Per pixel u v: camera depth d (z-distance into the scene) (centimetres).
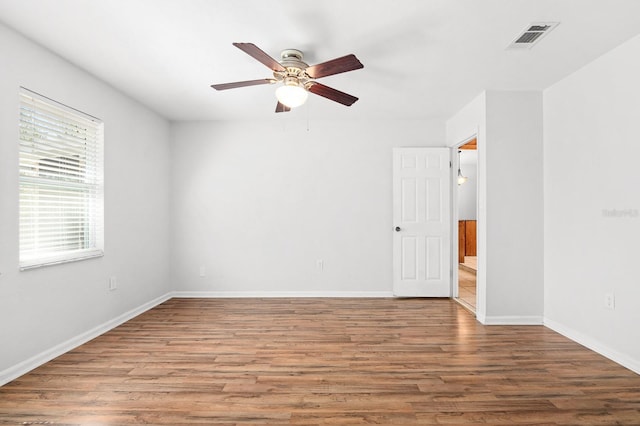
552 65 299
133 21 230
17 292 244
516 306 360
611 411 201
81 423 189
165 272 466
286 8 215
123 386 229
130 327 351
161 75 322
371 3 209
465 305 422
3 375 232
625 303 261
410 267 465
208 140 480
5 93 236
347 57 228
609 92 275
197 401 211
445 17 225
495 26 236
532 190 359
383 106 415
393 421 192
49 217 280
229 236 480
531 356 278
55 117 284
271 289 481
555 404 209
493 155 360
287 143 480
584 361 269
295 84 268
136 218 395
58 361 268
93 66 302
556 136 339
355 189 478
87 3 210
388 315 391
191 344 304
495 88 355
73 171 306
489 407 206
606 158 278
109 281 345
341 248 478
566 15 223
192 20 229
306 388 228
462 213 879
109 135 346
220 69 310
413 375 246
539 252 360
